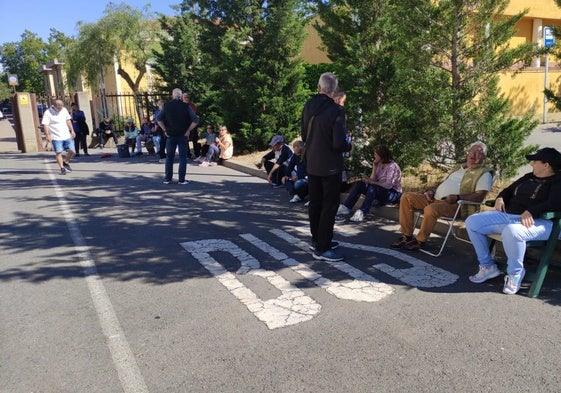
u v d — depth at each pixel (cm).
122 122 2131
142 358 339
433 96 726
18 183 1058
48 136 1163
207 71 1514
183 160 1020
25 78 6228
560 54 673
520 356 329
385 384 302
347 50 850
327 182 515
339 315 397
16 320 403
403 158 802
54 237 638
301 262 529
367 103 818
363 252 563
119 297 443
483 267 460
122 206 816
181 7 1886
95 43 2478
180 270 509
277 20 1299
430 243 592
